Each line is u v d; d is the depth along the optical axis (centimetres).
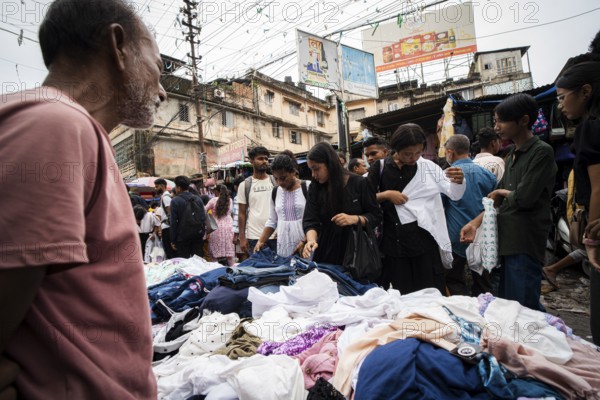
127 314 72
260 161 414
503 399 108
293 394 119
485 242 212
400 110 784
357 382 121
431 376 118
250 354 150
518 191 195
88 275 66
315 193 260
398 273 248
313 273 196
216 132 1722
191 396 132
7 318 54
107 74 79
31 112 60
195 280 243
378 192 265
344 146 870
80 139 65
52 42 75
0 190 54
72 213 59
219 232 559
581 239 155
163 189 688
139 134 1538
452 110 630
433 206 244
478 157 332
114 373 68
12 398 58
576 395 111
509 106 199
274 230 350
